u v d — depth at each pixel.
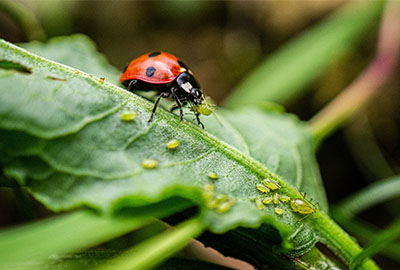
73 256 0.07
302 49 0.12
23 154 0.07
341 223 0.09
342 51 0.12
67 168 0.07
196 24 0.16
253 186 0.07
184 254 0.10
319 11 0.14
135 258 0.07
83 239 0.07
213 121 0.08
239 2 0.15
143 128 0.07
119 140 0.07
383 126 0.12
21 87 0.07
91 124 0.07
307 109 0.13
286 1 0.14
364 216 0.11
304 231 0.07
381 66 0.11
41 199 0.07
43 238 0.07
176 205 0.07
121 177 0.07
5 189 0.10
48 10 0.11
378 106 0.12
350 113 0.11
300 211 0.07
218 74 0.15
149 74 0.08
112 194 0.07
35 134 0.07
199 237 0.07
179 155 0.07
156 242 0.07
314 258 0.08
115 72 0.09
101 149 0.07
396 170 0.12
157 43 0.16
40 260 0.07
